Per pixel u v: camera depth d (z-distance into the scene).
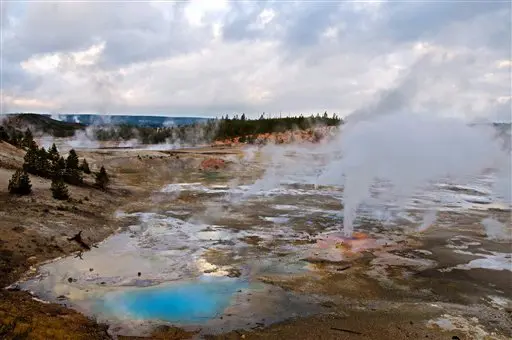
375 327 11.54
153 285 14.27
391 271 15.92
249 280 14.84
